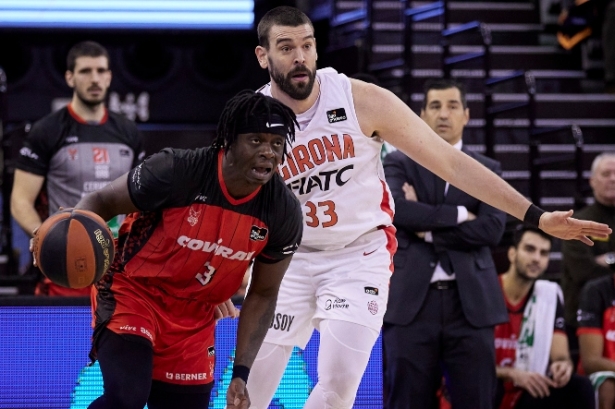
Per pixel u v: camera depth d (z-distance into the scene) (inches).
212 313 310.8
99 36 997.8
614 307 511.8
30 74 995.3
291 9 330.0
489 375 437.4
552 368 485.4
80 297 428.1
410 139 338.6
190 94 1021.2
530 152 742.5
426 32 893.2
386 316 437.1
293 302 354.6
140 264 289.4
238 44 1020.5
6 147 654.5
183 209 279.0
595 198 579.8
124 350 280.2
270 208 283.1
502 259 565.0
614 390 491.2
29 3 974.4
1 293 561.6
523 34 980.6
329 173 338.0
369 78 485.1
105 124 521.0
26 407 421.7
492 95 781.9
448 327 436.1
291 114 272.8
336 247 350.6
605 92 918.4
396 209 436.1
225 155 274.8
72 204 510.3
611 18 895.7
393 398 438.9
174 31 993.5
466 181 340.5
